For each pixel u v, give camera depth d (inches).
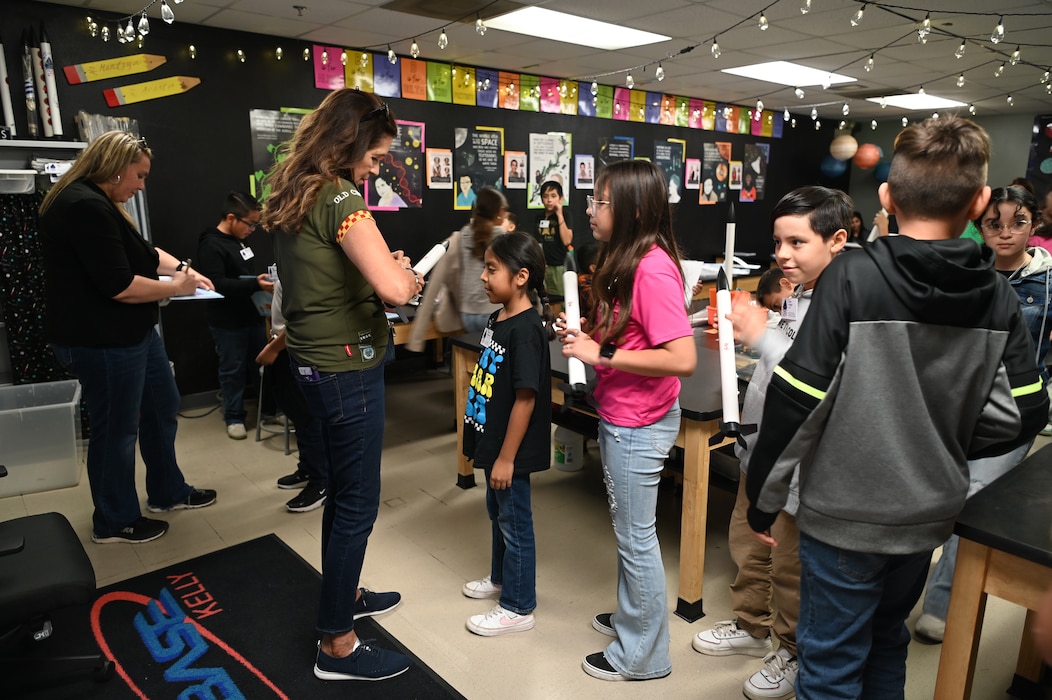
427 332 132.3
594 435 107.3
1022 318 45.5
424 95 197.5
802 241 67.4
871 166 323.3
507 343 77.0
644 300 60.9
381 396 68.4
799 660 52.7
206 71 160.7
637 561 70.1
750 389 61.8
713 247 299.9
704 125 281.7
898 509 44.3
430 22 156.4
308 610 87.2
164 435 110.9
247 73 166.6
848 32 165.3
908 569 50.3
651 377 64.4
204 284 99.7
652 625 72.4
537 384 74.7
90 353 93.7
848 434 44.3
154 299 95.0
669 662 75.4
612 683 74.7
